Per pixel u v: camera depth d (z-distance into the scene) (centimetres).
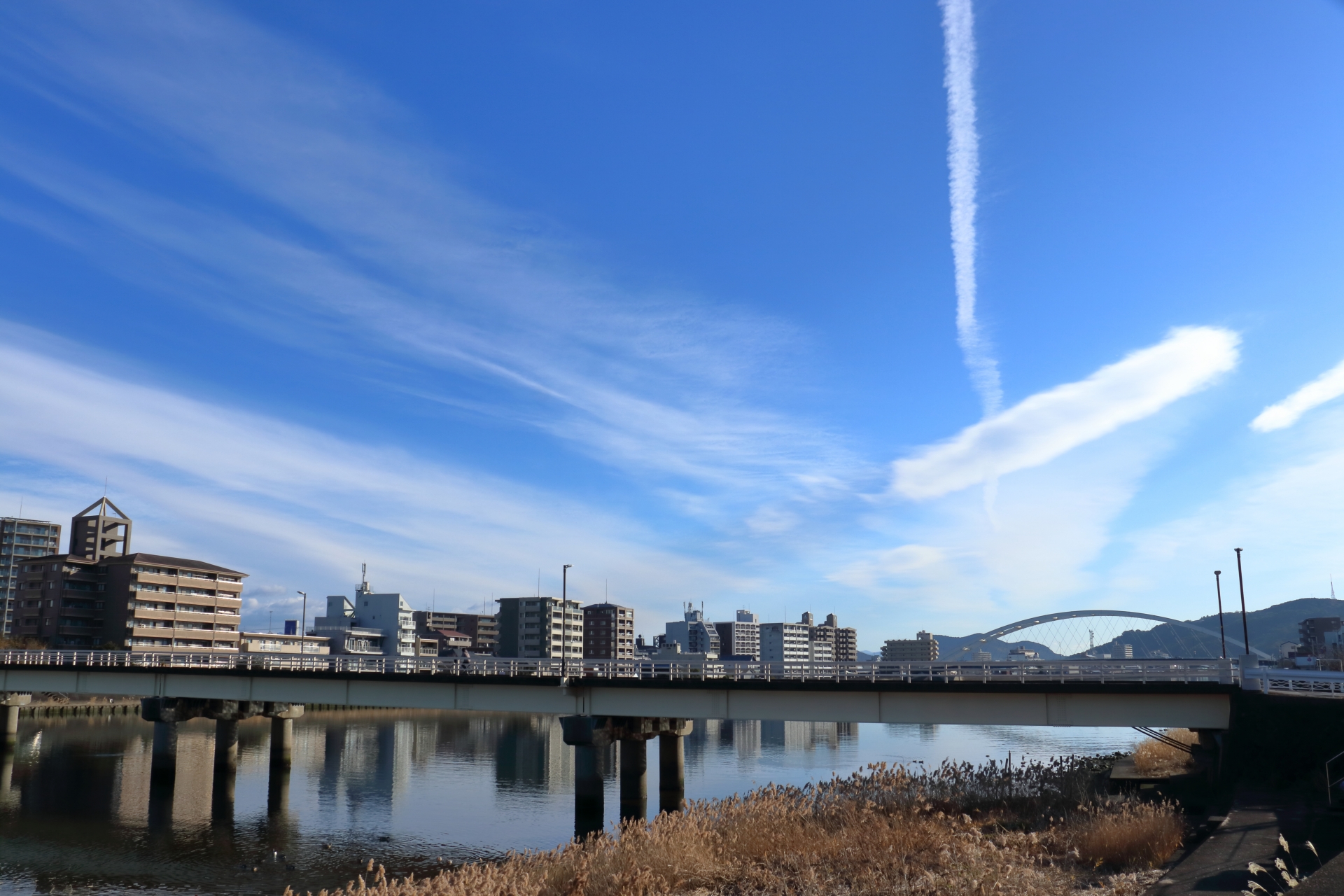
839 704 4741
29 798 5453
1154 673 4300
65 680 6569
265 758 7600
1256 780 3338
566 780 6412
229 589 15288
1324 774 3038
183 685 6144
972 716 4516
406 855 4025
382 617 19000
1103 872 2156
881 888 1989
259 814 5031
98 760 7131
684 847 2361
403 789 5962
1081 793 3231
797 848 2438
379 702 5691
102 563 13962
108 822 4734
